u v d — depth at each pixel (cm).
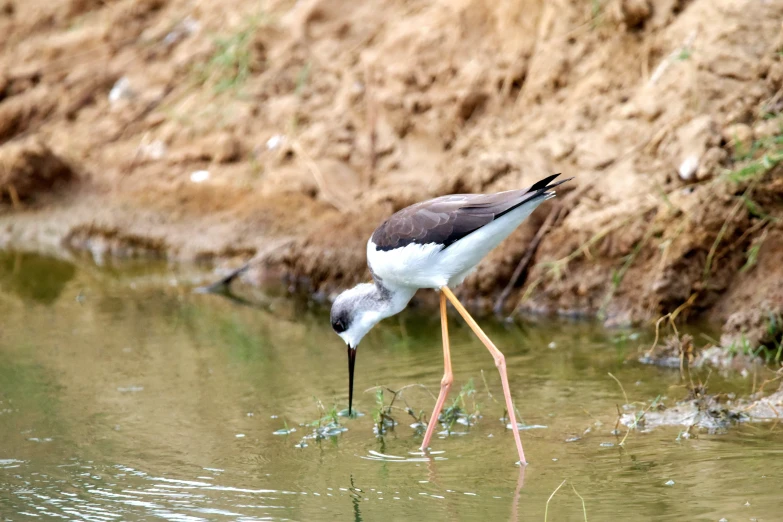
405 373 1059
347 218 1421
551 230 1274
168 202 1677
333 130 1608
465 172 1349
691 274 1148
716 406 877
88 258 1639
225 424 929
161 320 1295
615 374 1009
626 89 1346
